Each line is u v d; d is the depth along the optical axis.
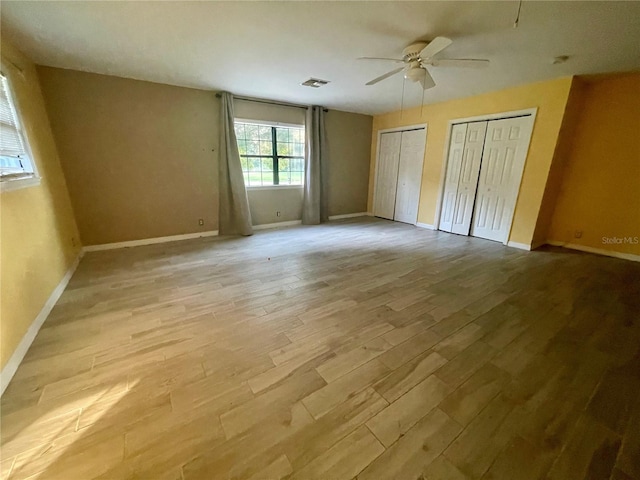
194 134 4.27
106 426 1.28
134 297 2.52
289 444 1.21
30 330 1.88
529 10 2.02
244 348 1.85
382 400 1.45
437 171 5.16
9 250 1.78
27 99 2.69
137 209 4.04
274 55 2.89
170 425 1.29
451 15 2.10
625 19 2.09
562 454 1.18
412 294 2.65
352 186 6.46
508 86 3.90
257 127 4.96
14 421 1.29
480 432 1.28
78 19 2.19
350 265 3.41
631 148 3.55
